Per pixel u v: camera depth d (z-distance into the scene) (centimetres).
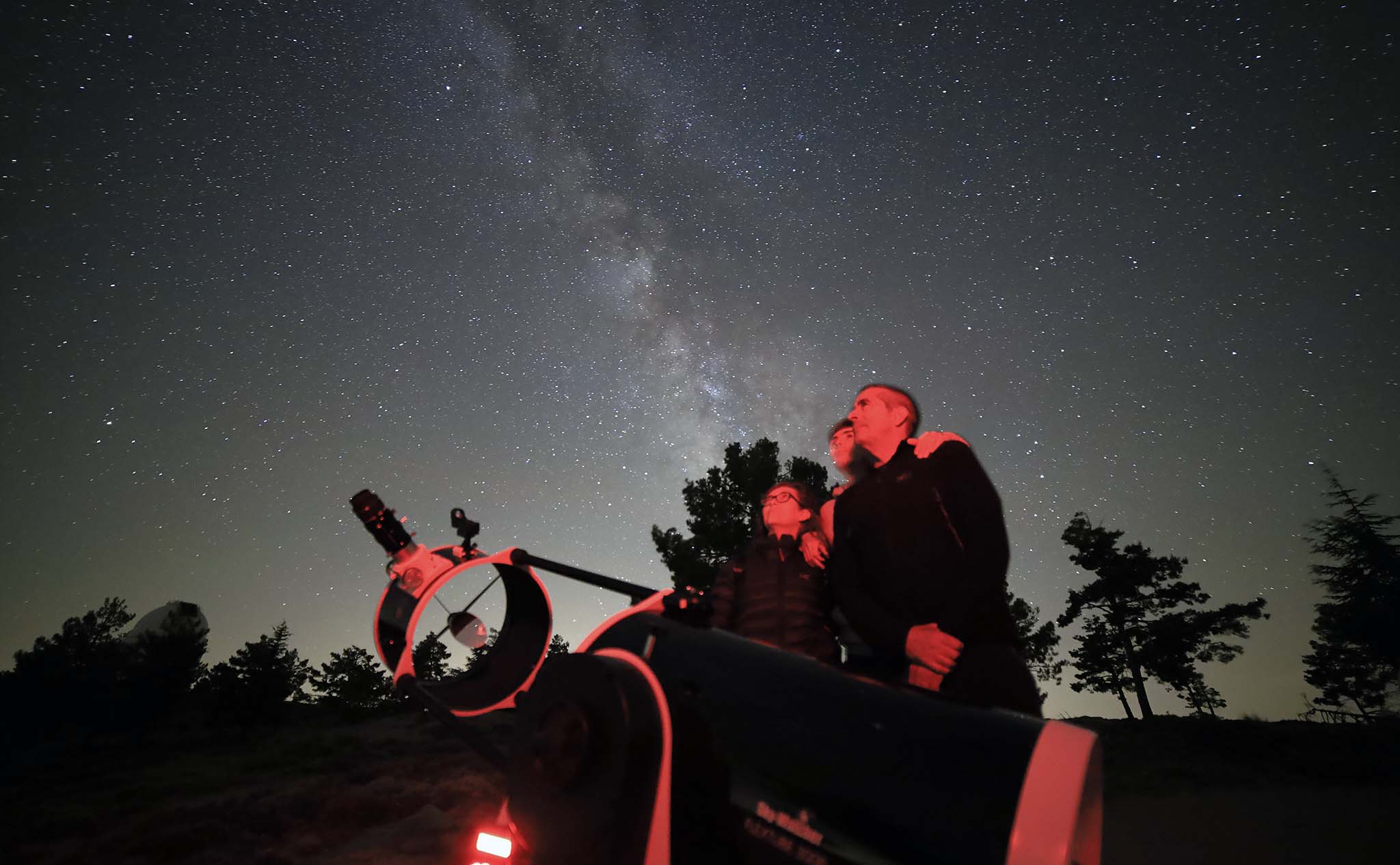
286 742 3353
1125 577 4050
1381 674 3562
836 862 82
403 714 4075
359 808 1020
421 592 136
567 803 93
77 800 1814
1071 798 76
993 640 157
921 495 176
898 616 174
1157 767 1980
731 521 1841
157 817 1163
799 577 216
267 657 4150
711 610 117
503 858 107
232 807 1212
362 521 141
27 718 3734
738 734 94
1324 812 1098
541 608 153
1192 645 3838
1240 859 762
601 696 96
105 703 3831
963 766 82
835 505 202
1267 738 2319
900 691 96
